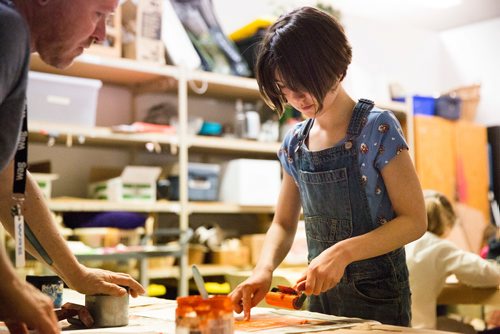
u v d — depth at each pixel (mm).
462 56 6438
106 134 3592
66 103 3434
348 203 1629
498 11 5992
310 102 1487
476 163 5707
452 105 5527
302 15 1485
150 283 4102
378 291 1616
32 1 1187
